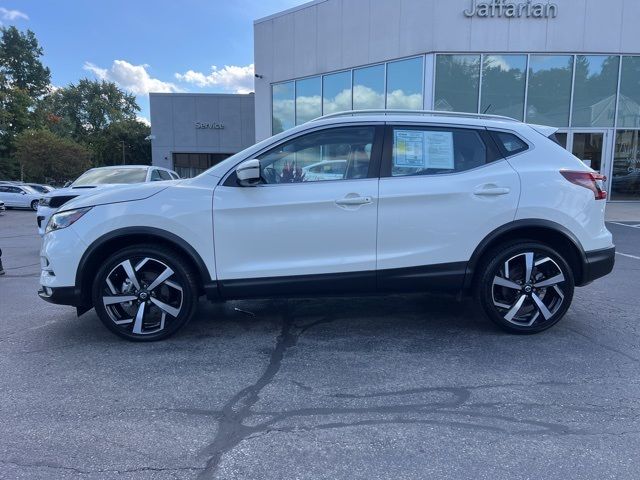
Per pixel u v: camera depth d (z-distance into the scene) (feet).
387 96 53.26
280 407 10.03
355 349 13.12
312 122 13.66
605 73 50.67
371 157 13.46
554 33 49.19
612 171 52.90
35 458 8.32
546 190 13.44
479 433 9.04
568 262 14.08
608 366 11.98
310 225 13.08
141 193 13.20
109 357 12.62
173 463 8.20
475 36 48.98
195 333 14.39
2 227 52.29
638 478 7.75
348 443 8.75
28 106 185.78
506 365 12.04
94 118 263.70
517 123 14.34
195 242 13.00
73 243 12.85
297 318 15.83
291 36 61.16
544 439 8.84
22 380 11.30
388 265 13.29
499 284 13.65
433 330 14.61
